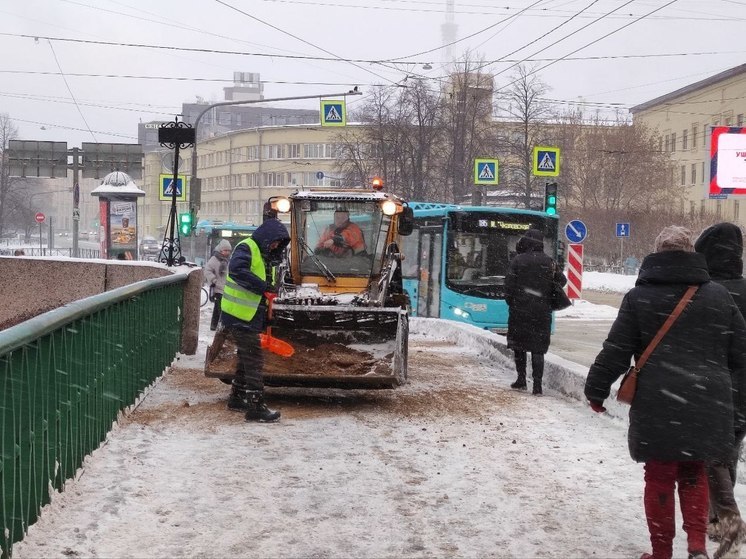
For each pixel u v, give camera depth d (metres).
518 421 9.15
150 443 7.51
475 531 5.62
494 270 20.06
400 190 49.50
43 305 16.47
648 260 5.00
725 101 63.97
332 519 5.77
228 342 9.82
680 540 5.61
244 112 136.88
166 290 11.56
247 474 6.72
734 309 4.88
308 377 9.28
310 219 11.76
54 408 5.68
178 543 5.19
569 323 27.00
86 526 5.33
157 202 108.75
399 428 8.63
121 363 8.30
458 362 13.86
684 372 4.73
